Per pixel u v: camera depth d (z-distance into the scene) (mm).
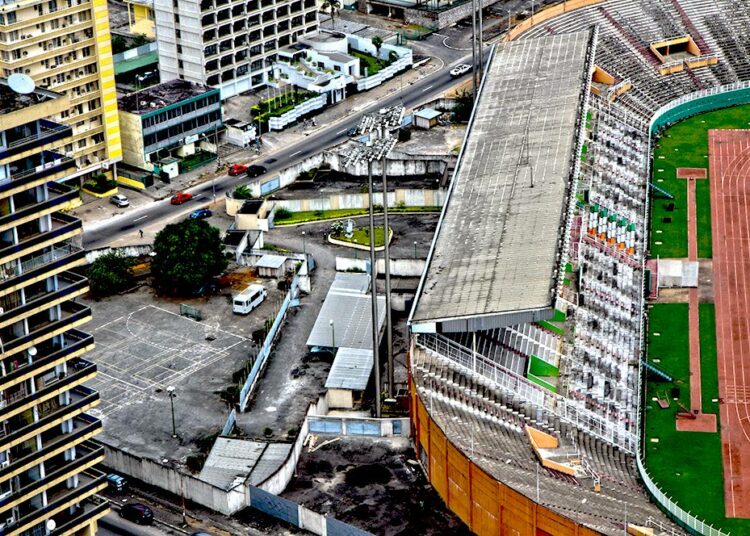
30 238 191125
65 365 198250
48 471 197125
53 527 197000
